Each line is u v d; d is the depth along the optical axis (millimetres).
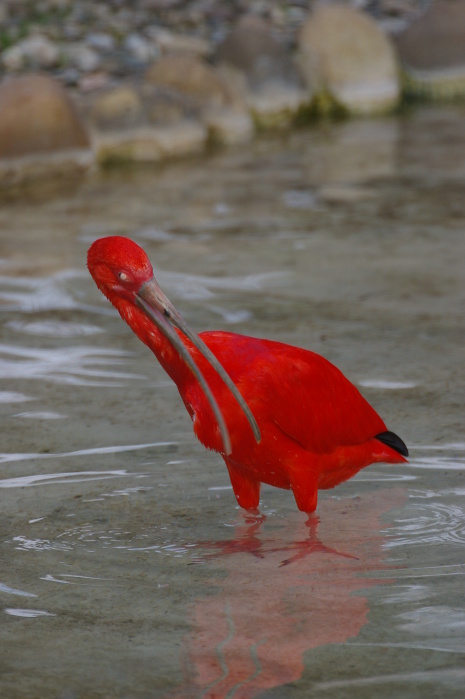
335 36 31172
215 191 22828
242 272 17156
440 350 13445
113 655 7316
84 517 9602
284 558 8805
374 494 10039
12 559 8844
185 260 17891
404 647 7312
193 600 8109
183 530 9375
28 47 31562
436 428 11156
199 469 10562
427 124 29531
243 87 29703
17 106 23609
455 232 19141
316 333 14219
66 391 12531
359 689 6812
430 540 9055
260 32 30141
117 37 33969
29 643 7500
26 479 10352
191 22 35656
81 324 15031
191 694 6816
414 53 32562
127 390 12539
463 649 7262
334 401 9336
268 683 6918
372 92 31344
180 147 26703
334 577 8438
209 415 8930
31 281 16938
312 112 30969
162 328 8734
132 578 8500
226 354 9055
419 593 8109
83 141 24656
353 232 19375
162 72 27859
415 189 22391
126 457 10797
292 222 20188
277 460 9203
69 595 8219
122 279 8859
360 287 16234
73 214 21203
